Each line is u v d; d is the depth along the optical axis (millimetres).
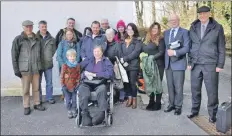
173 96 4480
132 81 4637
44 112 4641
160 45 4387
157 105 4617
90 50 4723
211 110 3971
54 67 5594
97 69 4141
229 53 6863
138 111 4609
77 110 4105
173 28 4238
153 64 4387
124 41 4668
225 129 3584
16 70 4285
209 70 3844
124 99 5121
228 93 4988
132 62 4562
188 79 5840
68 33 4723
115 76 4555
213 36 3758
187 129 3807
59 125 4082
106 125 3902
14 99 5355
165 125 3977
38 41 4539
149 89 4426
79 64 4285
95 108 3854
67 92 4320
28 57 4371
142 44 4555
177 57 4203
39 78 4750
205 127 3834
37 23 5379
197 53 3916
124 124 4062
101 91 3777
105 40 4727
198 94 4152
